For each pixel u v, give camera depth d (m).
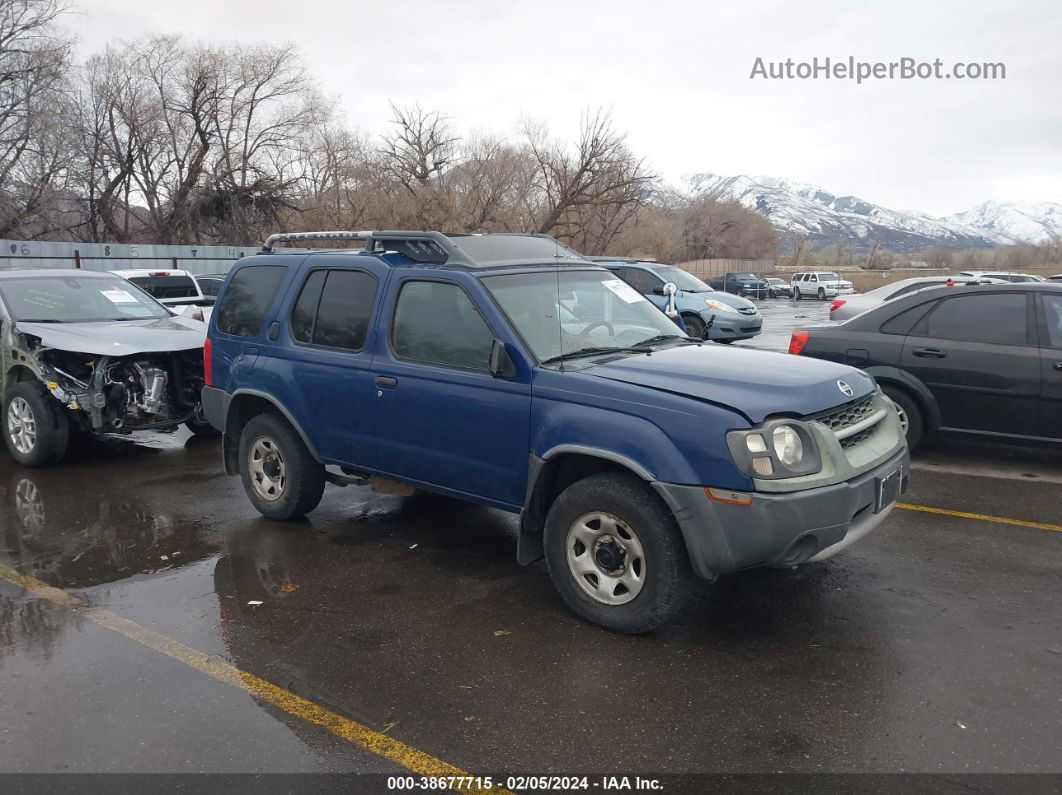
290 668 3.67
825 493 3.60
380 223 35.62
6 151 29.66
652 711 3.28
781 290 50.38
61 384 7.15
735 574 4.68
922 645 3.79
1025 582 4.50
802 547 3.66
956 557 4.89
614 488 3.85
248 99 36.69
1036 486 6.43
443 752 3.03
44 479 7.02
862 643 3.82
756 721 3.19
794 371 4.08
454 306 4.54
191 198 35.75
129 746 3.09
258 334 5.57
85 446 8.30
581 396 3.96
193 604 4.38
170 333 7.70
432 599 4.41
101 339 7.20
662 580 3.75
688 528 3.62
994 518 5.62
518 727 3.18
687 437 3.64
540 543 4.41
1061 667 3.57
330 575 4.77
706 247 70.38
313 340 5.23
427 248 4.84
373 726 3.20
